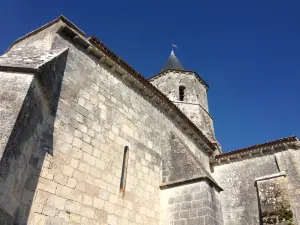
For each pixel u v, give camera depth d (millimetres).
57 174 6293
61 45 7945
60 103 7070
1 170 4184
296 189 12102
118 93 9445
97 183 7223
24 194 5410
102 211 7051
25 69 5324
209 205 8516
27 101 5070
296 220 11062
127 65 9758
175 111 12133
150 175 9445
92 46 8766
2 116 4609
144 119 10312
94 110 8117
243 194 13281
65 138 6840
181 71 22328
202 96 22047
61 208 6086
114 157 8125
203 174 9062
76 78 7945
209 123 20531
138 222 8102
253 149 14078
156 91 11086
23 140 5023
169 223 8844
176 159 10242
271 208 11055
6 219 4562
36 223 5473
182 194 9133
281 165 13078
